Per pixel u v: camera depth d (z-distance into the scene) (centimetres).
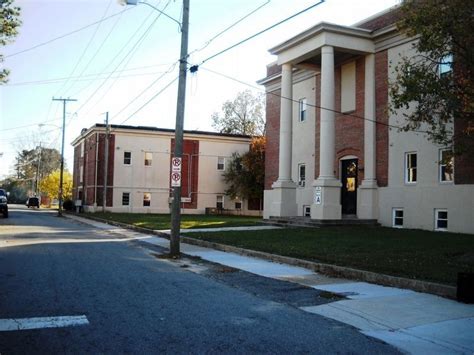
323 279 1127
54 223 3167
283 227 2414
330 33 2338
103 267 1195
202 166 5341
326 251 1431
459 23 1242
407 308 836
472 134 1391
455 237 1756
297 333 667
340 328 706
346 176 2591
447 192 2002
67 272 1093
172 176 1566
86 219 3862
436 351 614
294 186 2673
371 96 2402
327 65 2334
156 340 607
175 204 1548
